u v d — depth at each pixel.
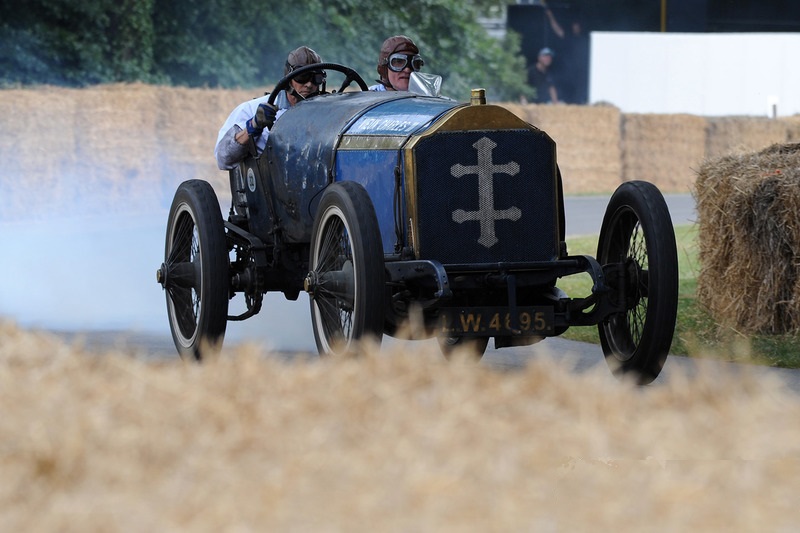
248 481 10.48
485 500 9.96
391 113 20.44
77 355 15.77
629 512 9.84
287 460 11.05
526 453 11.16
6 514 9.78
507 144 19.22
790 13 99.81
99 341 24.69
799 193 25.52
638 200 19.50
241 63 103.38
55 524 9.54
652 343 18.98
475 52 120.81
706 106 102.69
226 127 23.95
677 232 50.72
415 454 11.13
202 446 11.59
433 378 14.03
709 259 27.97
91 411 12.57
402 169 19.03
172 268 22.44
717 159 28.27
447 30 120.00
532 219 19.41
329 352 18.86
